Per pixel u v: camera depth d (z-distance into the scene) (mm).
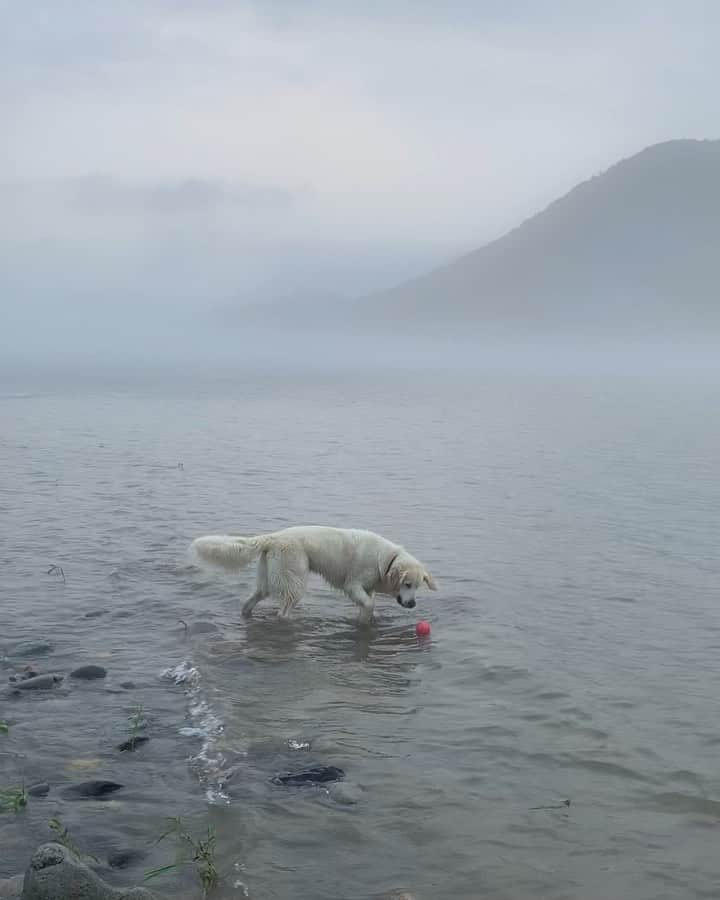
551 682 9586
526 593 13180
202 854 6070
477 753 7852
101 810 6707
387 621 11859
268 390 75562
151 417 46031
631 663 10227
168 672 9656
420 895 5773
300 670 9891
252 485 23016
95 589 12758
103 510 18984
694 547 16406
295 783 7184
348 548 12047
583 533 17578
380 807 6875
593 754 7840
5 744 7742
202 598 12555
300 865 6086
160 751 7727
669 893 5836
